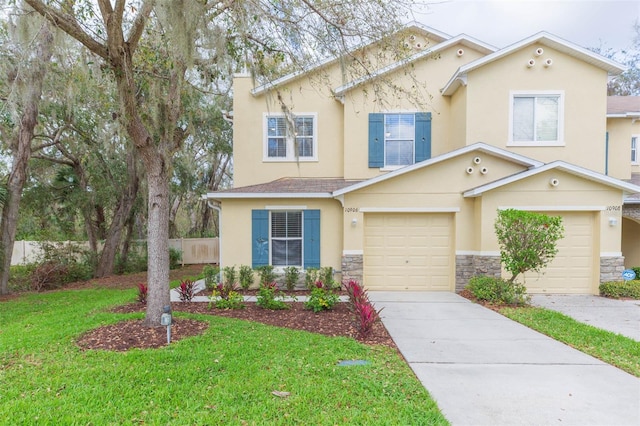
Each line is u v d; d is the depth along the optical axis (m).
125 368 4.48
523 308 8.12
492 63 11.21
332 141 12.58
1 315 8.34
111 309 8.09
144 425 3.30
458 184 10.30
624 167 12.22
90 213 16.05
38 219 16.59
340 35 6.89
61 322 7.06
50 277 12.97
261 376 4.32
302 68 7.59
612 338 5.98
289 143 12.62
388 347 5.61
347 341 5.73
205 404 3.68
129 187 15.95
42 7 5.13
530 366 4.87
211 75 7.57
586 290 9.86
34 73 8.47
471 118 11.17
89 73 7.70
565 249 9.88
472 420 3.51
